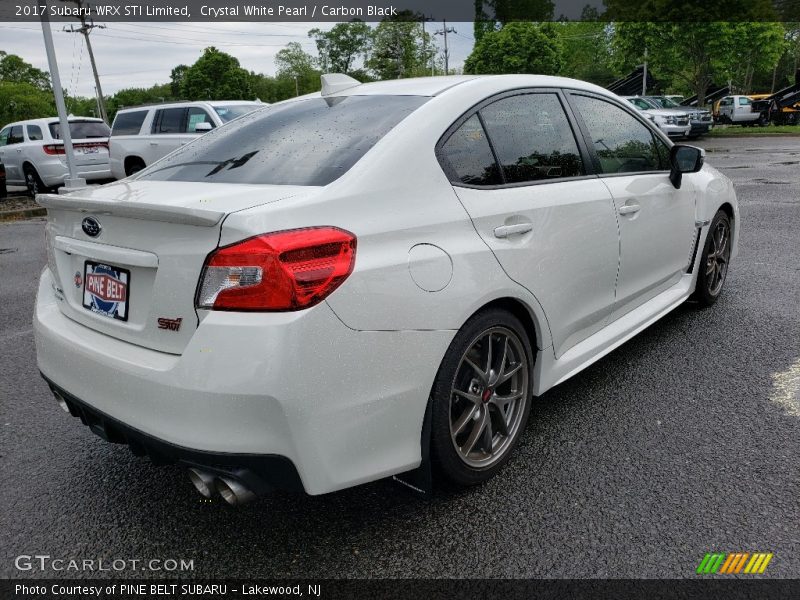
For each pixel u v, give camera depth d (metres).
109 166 14.94
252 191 2.22
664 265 3.92
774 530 2.29
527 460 2.82
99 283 2.36
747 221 8.06
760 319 4.48
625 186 3.40
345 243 2.03
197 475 2.03
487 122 2.72
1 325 5.25
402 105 2.66
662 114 23.09
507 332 2.62
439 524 2.42
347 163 2.31
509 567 2.17
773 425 3.03
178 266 2.01
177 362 1.97
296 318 1.90
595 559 2.19
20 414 3.55
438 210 2.36
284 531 2.43
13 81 100.19
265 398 1.88
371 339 2.06
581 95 3.35
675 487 2.57
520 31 44.81
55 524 2.53
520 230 2.62
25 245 9.27
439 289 2.25
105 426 2.28
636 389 3.48
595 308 3.23
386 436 2.17
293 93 88.38
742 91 59.94
